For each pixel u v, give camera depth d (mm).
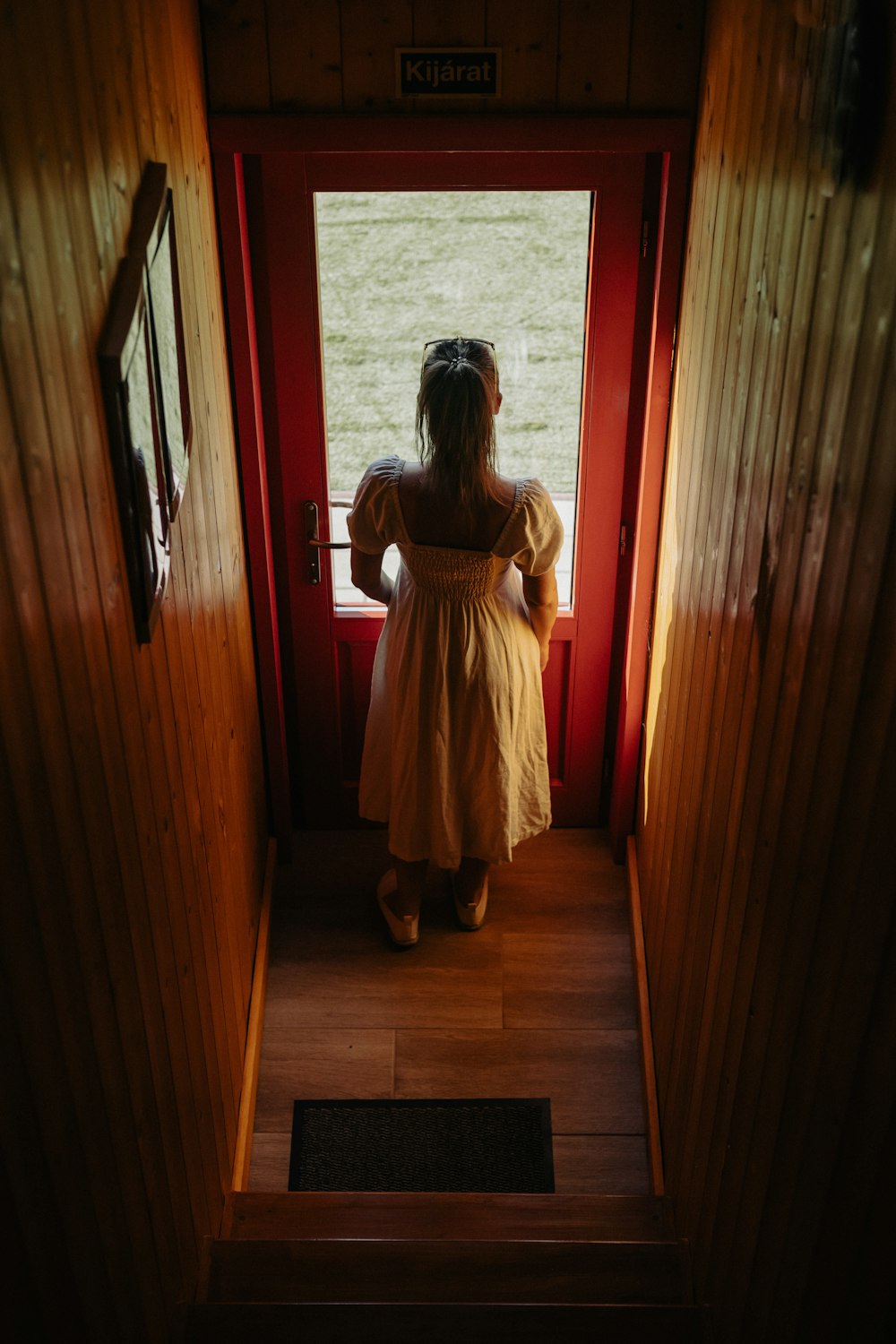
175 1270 1839
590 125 2607
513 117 2605
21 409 1071
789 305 1562
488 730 2828
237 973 2723
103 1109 1382
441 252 2859
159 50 1960
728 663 1970
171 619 1889
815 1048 1332
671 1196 2404
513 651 2807
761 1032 1630
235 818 2754
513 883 3457
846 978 1220
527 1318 1966
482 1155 2721
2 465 1012
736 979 1826
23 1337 1067
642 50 2545
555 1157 2719
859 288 1226
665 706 2836
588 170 2748
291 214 2797
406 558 2695
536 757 3018
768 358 1700
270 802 3475
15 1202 1056
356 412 3043
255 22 2516
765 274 1741
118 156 1560
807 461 1432
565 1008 3074
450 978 3152
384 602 2918
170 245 1905
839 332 1303
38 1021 1130
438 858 2965
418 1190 2656
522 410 3068
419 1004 3080
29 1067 1100
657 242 2814
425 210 2805
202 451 2361
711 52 2402
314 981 3145
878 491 1139
